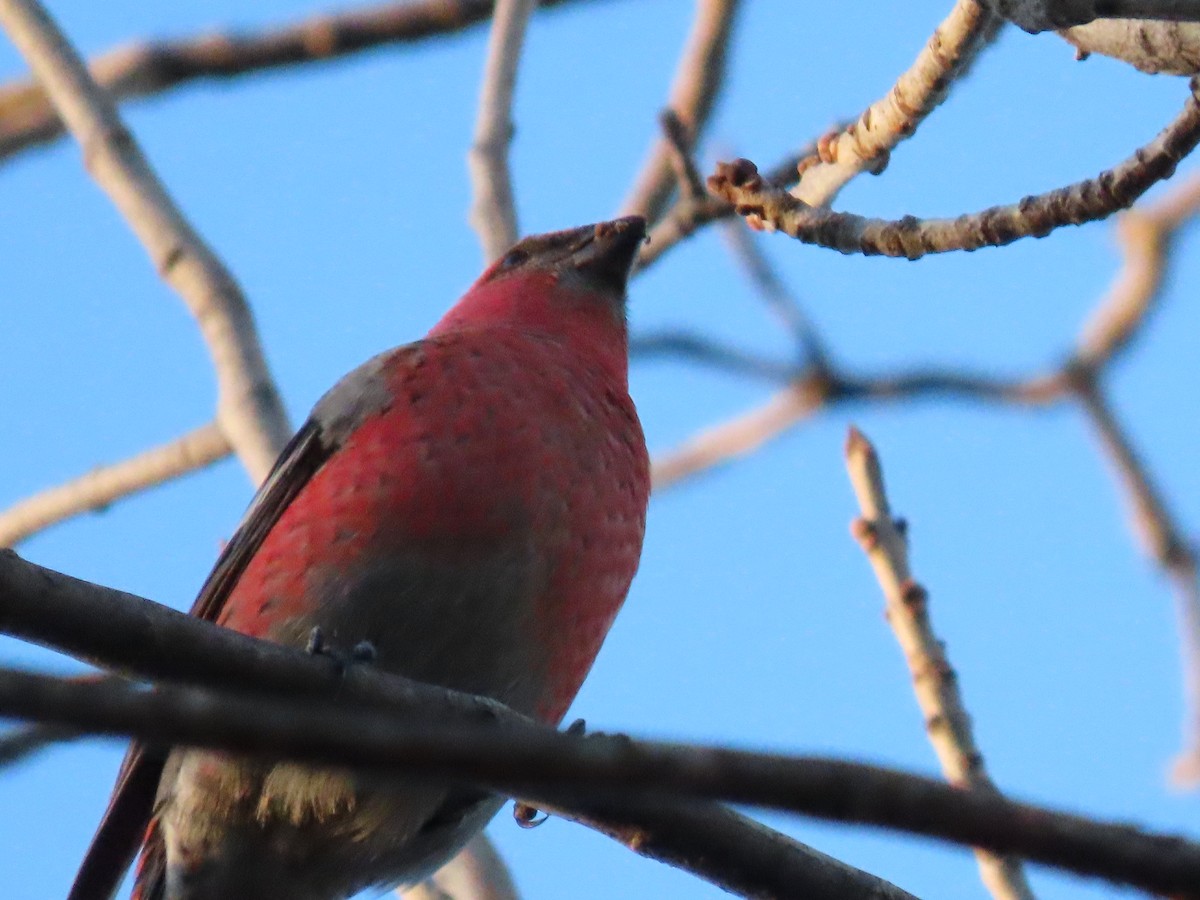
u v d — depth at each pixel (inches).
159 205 507.5
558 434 406.3
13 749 231.8
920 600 407.8
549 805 335.0
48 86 524.7
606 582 413.1
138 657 289.3
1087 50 367.6
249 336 492.1
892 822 198.5
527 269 488.7
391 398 402.9
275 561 392.8
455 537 390.0
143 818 401.1
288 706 183.9
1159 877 201.3
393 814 383.2
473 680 392.2
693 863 336.8
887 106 405.4
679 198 550.3
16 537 515.8
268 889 395.2
